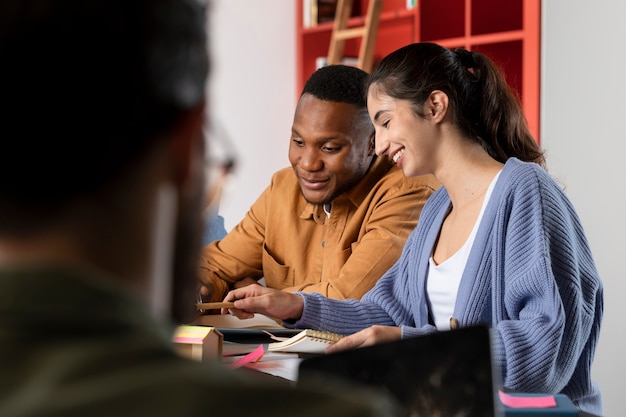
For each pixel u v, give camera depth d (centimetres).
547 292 163
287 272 241
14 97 33
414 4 405
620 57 311
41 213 34
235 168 43
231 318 193
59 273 34
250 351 170
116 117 34
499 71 185
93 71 34
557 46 326
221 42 457
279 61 474
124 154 35
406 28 435
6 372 34
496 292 173
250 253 249
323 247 236
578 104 321
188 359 37
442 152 182
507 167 177
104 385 34
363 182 231
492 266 174
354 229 230
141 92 35
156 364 35
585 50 320
